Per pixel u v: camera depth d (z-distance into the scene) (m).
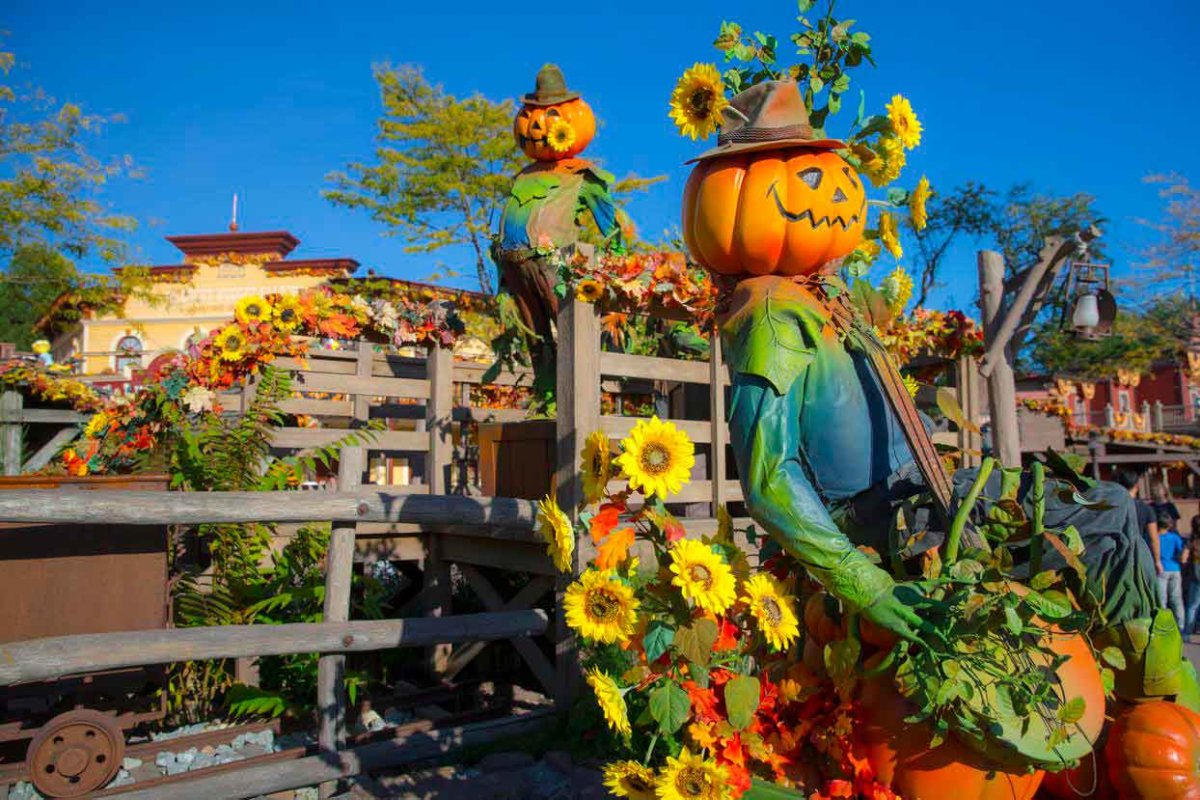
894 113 2.39
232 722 5.00
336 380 6.45
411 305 6.66
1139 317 33.00
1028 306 6.88
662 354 6.79
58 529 3.96
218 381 5.92
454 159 18.73
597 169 6.07
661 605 2.20
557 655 4.64
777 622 2.10
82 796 3.45
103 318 26.98
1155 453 20.33
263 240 26.95
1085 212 28.38
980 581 1.90
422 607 6.01
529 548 5.15
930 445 2.15
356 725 4.98
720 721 2.11
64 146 19.31
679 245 11.47
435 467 6.77
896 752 2.03
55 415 11.45
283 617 5.34
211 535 5.23
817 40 2.47
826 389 2.15
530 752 4.33
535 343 6.07
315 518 3.79
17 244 19.28
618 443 2.38
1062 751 1.94
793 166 2.24
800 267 2.26
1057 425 10.24
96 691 4.18
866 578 1.96
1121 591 2.23
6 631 3.83
